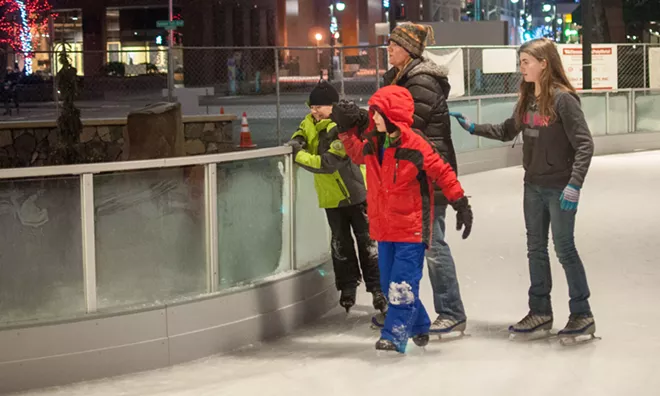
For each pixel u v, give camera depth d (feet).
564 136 17.51
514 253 27.45
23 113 52.65
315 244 22.07
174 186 18.01
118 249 17.30
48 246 16.62
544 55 17.40
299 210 21.12
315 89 20.07
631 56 62.59
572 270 17.85
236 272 19.25
